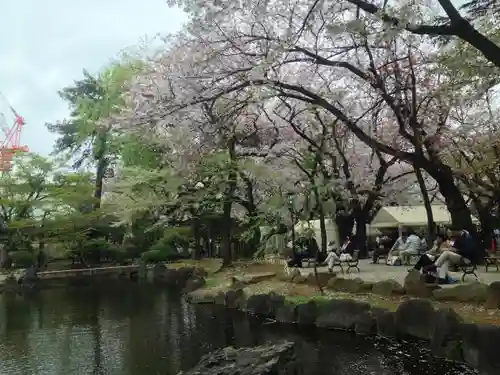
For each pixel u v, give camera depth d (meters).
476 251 11.32
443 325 7.33
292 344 7.50
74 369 8.07
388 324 8.53
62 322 12.35
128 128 11.89
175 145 15.52
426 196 16.39
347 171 16.06
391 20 8.20
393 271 13.41
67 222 24.12
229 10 9.89
